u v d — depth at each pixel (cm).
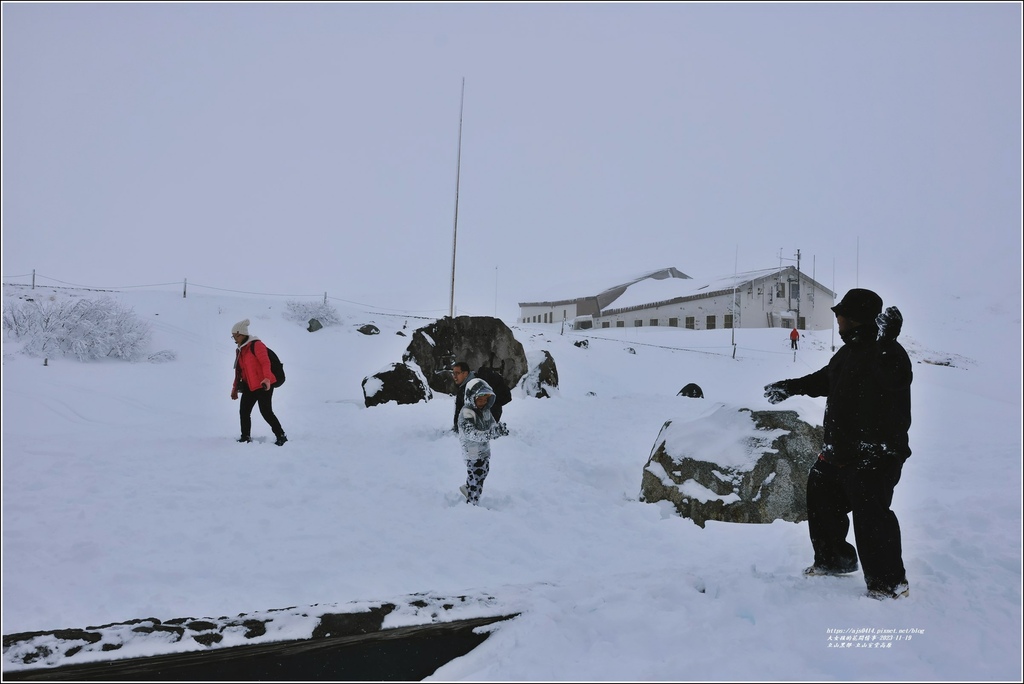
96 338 2361
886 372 448
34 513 658
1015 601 452
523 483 851
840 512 489
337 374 2483
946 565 523
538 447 1091
